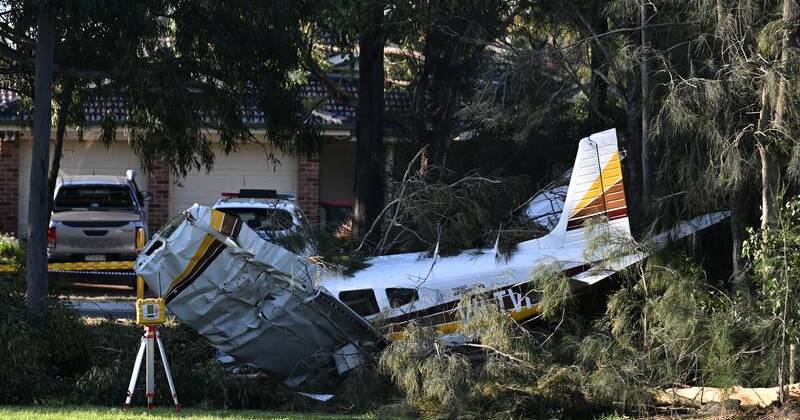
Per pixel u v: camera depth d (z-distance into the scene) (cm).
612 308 4559
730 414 4144
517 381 4347
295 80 6506
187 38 5606
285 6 5525
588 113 6150
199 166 6116
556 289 4525
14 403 4219
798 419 3922
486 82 5597
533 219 5159
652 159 5072
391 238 5294
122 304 6900
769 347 4266
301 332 4503
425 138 6544
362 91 6412
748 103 4588
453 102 6375
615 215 4741
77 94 6353
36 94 4994
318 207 9788
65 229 7775
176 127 5638
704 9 4647
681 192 4806
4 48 5688
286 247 4947
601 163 4781
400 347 4247
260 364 4538
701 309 4422
